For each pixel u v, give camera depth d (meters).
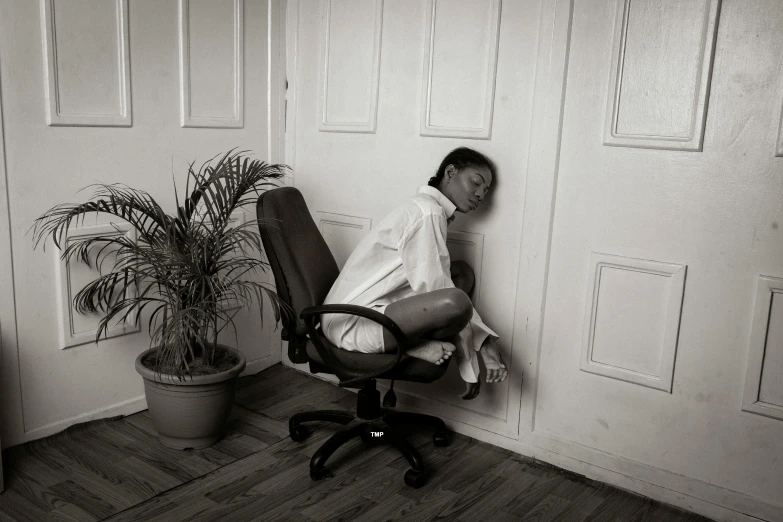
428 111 2.49
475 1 2.32
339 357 2.11
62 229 2.07
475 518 2.01
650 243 2.10
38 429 2.31
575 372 2.29
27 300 2.22
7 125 2.10
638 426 2.19
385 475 2.23
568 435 2.33
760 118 1.88
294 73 2.89
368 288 2.13
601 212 2.17
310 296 2.17
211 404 2.27
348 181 2.78
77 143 2.28
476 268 2.44
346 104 2.74
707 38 1.93
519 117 2.28
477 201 2.25
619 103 2.10
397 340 1.92
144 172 2.49
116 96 2.37
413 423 2.46
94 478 2.13
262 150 2.91
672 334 2.08
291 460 2.30
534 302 2.33
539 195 2.26
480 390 2.50
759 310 1.92
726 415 2.03
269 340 3.10
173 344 2.16
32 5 2.11
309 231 2.29
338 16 2.70
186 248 2.23
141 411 2.62
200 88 2.62
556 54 2.17
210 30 2.62
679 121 2.01
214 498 2.05
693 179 2.00
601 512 2.09
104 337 2.44
